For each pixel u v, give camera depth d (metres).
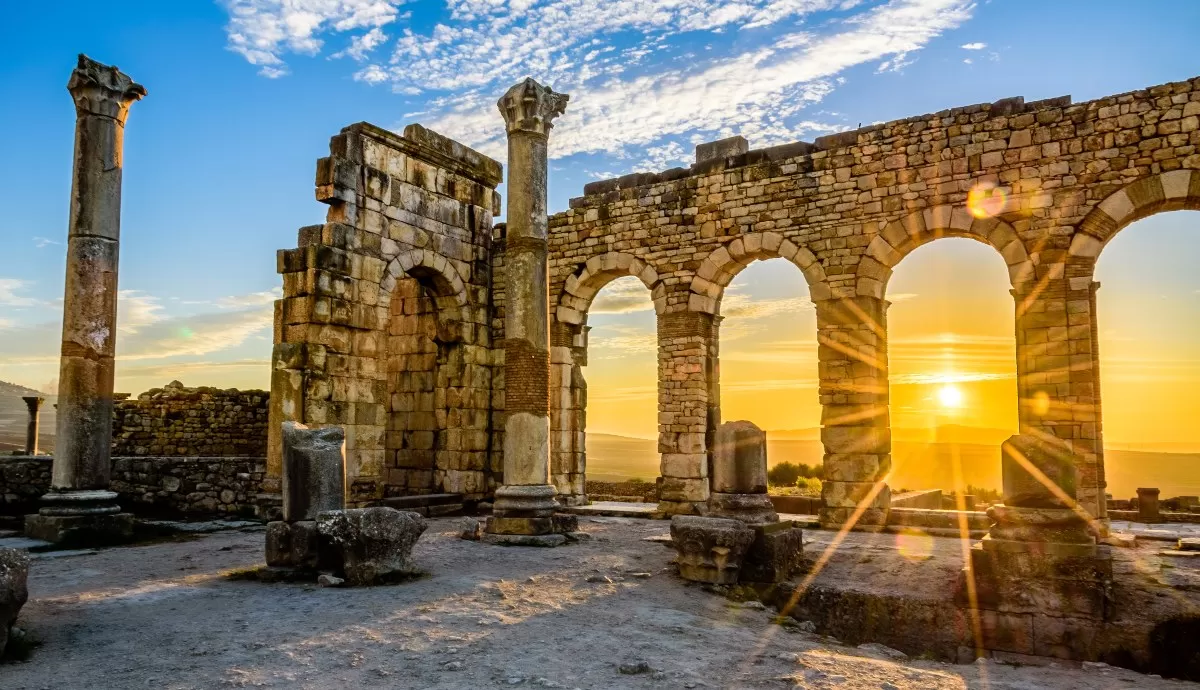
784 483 38.84
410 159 21.27
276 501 17.62
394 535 11.42
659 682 7.31
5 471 18.98
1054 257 16.59
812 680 7.60
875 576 12.45
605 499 26.12
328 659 7.69
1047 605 10.57
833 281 18.89
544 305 16.86
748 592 11.70
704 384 20.69
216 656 7.70
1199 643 9.89
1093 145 16.50
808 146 19.67
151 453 23.55
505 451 16.45
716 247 20.59
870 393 18.20
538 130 17.00
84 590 10.68
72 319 15.37
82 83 15.56
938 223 17.81
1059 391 16.25
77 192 15.60
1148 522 19.12
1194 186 15.53
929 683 7.90
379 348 19.95
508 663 7.70
